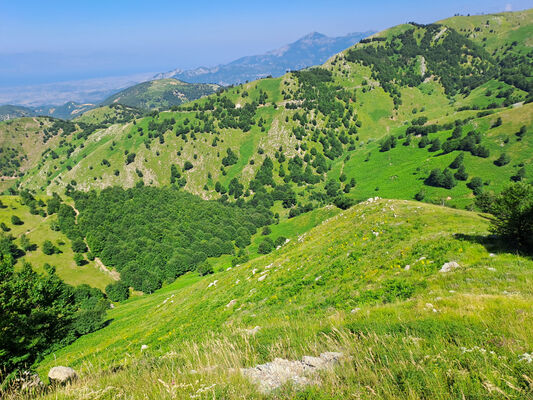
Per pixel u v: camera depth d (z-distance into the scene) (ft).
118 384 23.61
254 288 100.58
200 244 453.17
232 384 19.57
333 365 21.09
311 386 18.45
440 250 63.72
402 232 87.45
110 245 413.39
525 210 54.44
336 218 151.12
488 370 17.48
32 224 464.65
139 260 404.36
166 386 18.84
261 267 127.34
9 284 61.00
